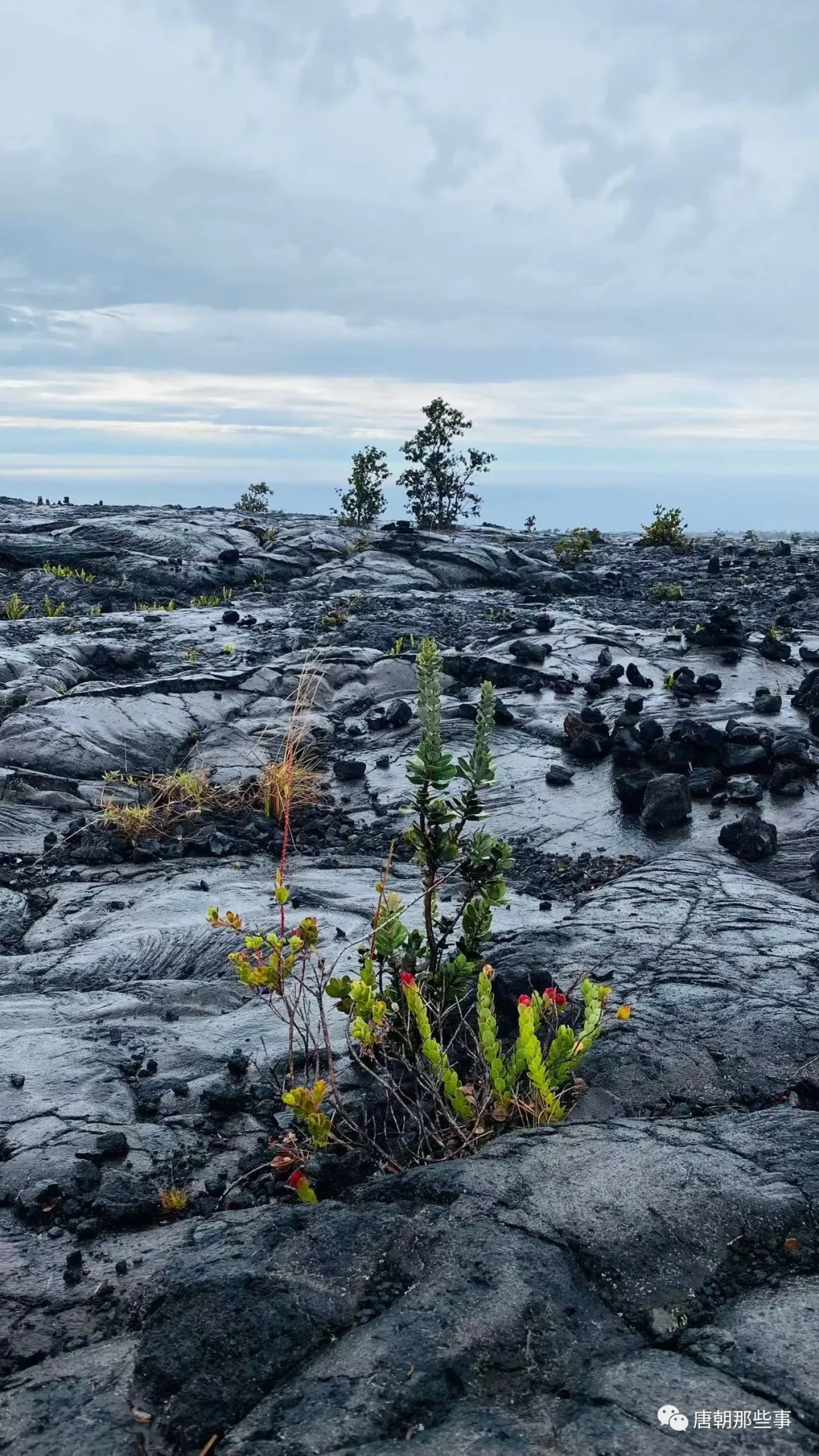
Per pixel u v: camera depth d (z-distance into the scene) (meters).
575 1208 2.82
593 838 7.57
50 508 25.42
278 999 4.91
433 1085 3.64
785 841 7.26
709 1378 2.24
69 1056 4.25
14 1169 3.45
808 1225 2.77
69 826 7.85
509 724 9.98
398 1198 3.02
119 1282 2.90
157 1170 3.52
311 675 11.31
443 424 25.52
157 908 6.23
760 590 16.64
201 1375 2.35
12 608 15.08
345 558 19.64
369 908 6.22
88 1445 2.20
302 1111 3.45
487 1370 2.31
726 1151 3.12
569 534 24.75
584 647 12.66
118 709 9.73
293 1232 2.88
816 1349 2.31
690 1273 2.61
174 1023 4.68
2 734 9.12
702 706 10.35
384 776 9.01
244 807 8.31
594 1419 2.13
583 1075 3.96
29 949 5.80
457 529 25.50
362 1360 2.33
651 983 4.68
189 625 14.24
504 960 4.98
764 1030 4.25
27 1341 2.68
